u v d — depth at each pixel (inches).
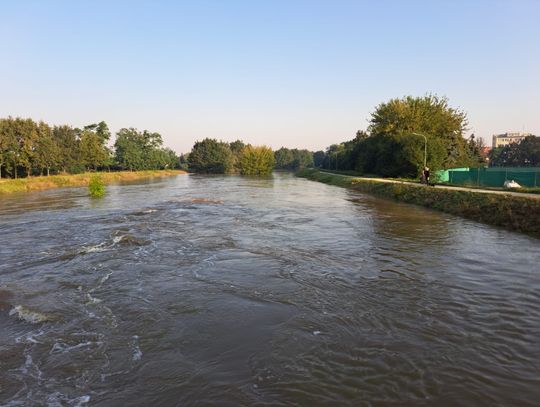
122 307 382.9
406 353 288.7
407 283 451.2
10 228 810.8
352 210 1104.8
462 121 2714.1
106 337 320.2
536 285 443.8
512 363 275.9
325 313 364.8
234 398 236.4
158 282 457.4
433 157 2003.0
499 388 245.9
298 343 305.4
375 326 335.9
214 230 784.9
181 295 414.6
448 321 346.0
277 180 3117.6
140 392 244.8
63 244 656.4
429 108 2736.2
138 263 536.4
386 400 233.1
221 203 1300.4
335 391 242.2
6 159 2165.4
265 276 478.0
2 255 586.2
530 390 243.9
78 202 1338.6
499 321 346.3
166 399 237.1
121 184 2513.5
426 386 247.4
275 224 858.8
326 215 999.0
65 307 384.2
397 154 2167.8
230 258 562.3
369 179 2142.0
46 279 470.9
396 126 2719.0
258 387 247.6
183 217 967.0
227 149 5246.1
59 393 245.0
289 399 234.5
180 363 278.4
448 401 232.4
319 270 502.6
